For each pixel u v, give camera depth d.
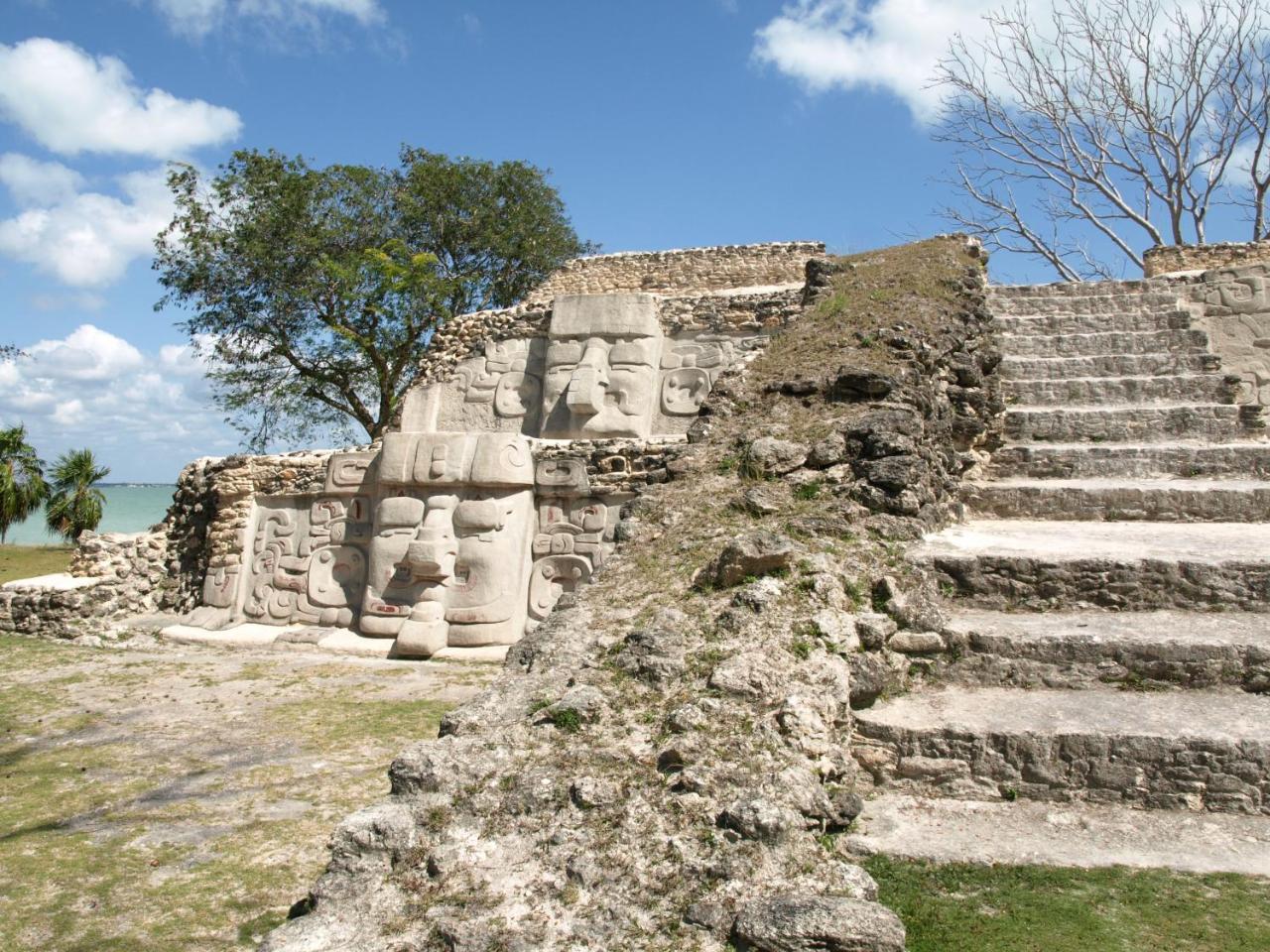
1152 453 7.56
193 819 5.40
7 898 4.43
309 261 20.48
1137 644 4.46
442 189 21.95
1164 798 3.83
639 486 9.90
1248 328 10.67
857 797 3.67
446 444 10.41
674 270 14.85
